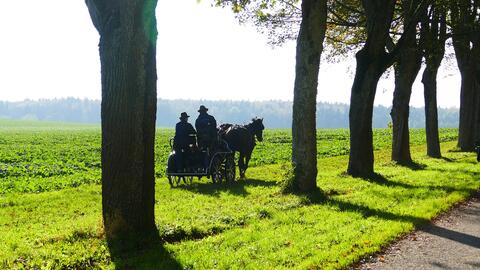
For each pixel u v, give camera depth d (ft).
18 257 26.84
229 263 26.00
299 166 50.60
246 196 49.37
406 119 82.43
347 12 80.53
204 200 47.32
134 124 30.25
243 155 66.74
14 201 49.08
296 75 51.49
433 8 76.43
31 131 312.50
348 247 29.19
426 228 35.60
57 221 39.52
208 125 58.85
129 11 29.45
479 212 42.01
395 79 82.89
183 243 30.09
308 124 50.60
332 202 44.80
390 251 29.58
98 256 26.78
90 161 98.63
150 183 31.48
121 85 29.89
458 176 64.39
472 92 117.19
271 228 34.22
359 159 64.80
